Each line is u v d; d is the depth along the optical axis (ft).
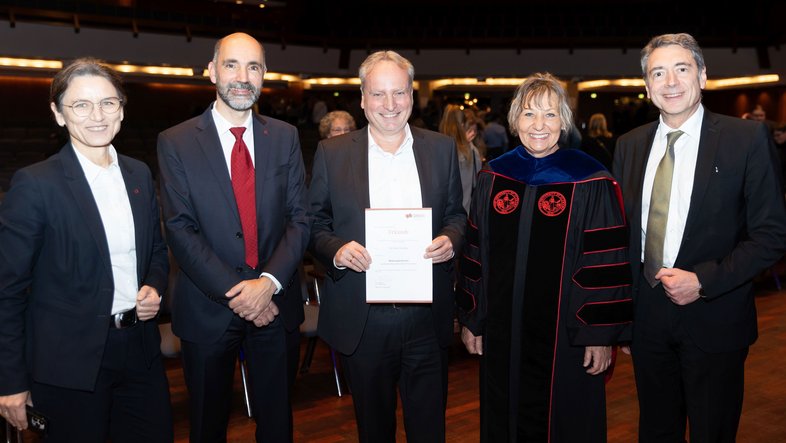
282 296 7.95
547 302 7.75
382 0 66.69
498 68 58.39
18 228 6.34
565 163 7.79
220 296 7.32
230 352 7.89
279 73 57.06
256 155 7.80
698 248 7.38
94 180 6.73
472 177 15.39
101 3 50.96
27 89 50.03
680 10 62.44
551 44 57.26
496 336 8.07
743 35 54.13
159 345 7.27
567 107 7.73
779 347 14.98
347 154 7.92
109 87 6.52
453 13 66.44
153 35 49.16
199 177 7.54
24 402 6.49
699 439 7.64
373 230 7.54
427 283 7.52
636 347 8.02
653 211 7.66
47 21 44.27
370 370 7.82
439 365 8.02
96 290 6.63
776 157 7.30
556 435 7.91
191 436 7.93
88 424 6.71
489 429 8.30
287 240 7.74
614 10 64.23
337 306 7.89
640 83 59.11
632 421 11.29
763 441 10.43
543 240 7.75
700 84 7.39
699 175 7.38
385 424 8.02
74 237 6.51
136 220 6.94
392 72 7.43
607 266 7.52
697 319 7.52
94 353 6.58
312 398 12.44
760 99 55.93
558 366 7.79
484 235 8.14
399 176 7.88
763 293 19.88
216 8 58.70
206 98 57.93
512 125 7.97
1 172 24.70
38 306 6.61
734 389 7.71
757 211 7.23
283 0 55.77
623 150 8.27
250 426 11.21
